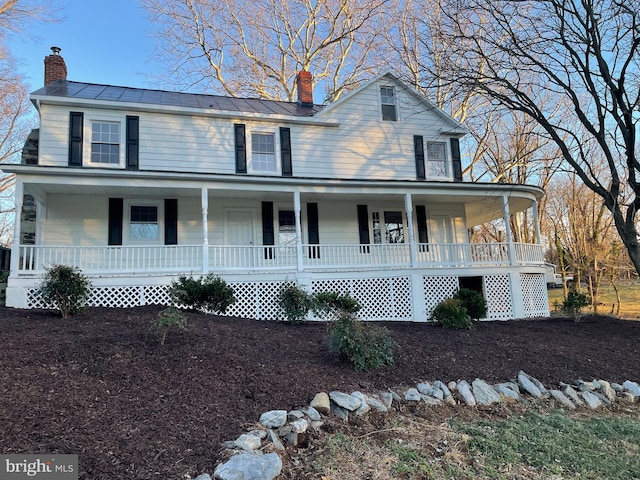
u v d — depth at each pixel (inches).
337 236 581.0
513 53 444.1
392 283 504.1
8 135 1024.9
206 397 189.5
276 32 973.8
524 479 159.2
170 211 518.6
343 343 250.2
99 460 133.3
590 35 426.3
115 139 507.2
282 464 153.1
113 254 484.4
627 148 416.5
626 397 277.0
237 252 535.8
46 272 366.0
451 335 355.9
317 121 591.5
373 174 608.4
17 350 213.3
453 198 586.2
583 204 945.5
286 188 486.0
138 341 242.2
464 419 217.9
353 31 937.5
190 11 906.7
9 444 134.2
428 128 644.7
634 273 1005.8
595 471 168.6
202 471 136.6
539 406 248.1
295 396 203.5
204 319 321.1
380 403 215.6
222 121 555.5
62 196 487.8
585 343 368.5
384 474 154.2
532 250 590.6
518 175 978.7
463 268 530.9
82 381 187.2
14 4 658.8
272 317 449.4
